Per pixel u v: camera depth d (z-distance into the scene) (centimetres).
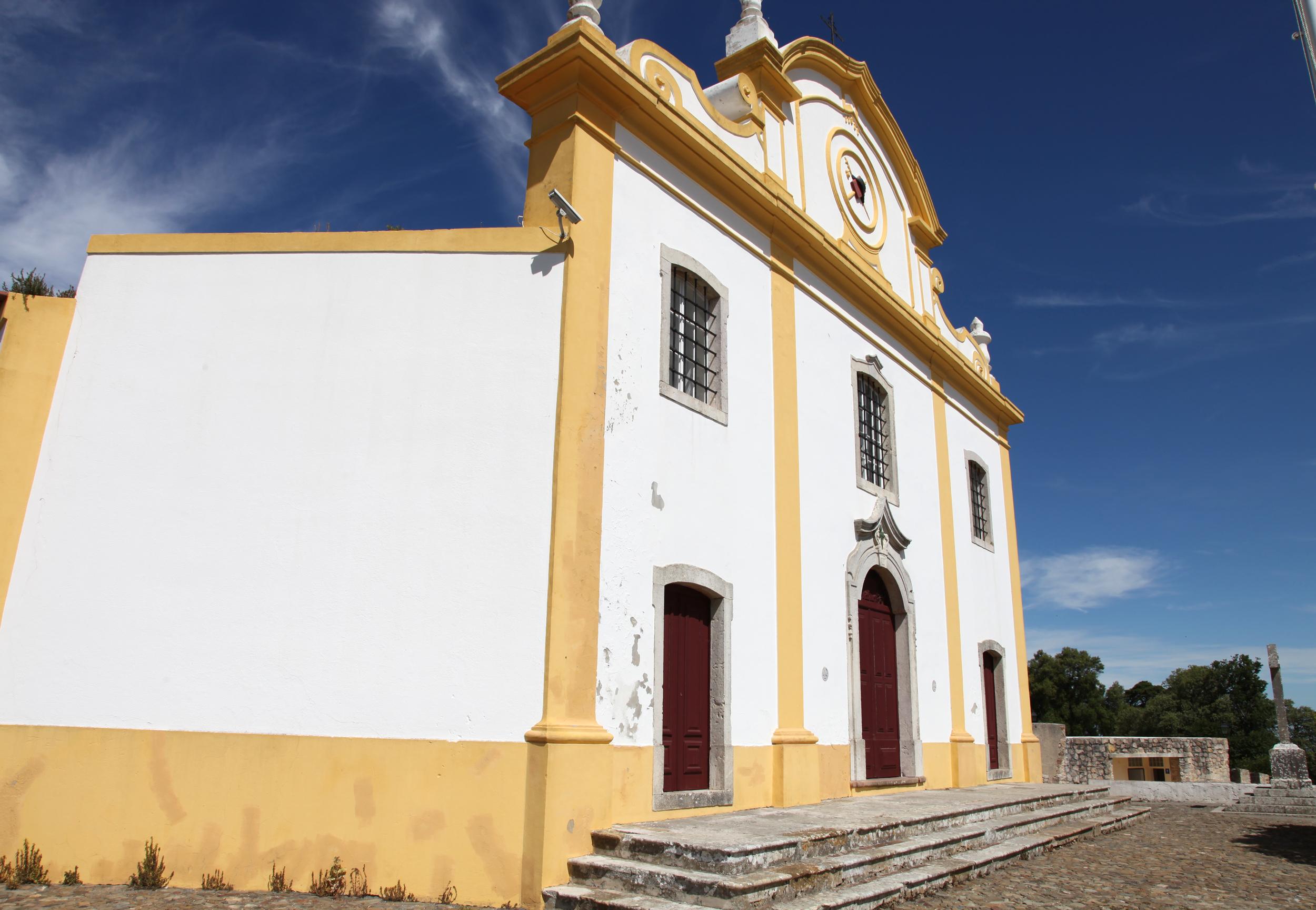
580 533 671
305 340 723
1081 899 644
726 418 889
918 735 1162
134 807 632
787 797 858
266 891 602
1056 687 4862
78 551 686
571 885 586
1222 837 1083
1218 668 5059
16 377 716
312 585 667
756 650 873
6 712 655
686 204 888
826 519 1045
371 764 624
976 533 1574
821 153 1209
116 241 761
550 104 788
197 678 655
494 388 695
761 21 1111
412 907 570
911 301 1405
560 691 629
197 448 705
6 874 614
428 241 737
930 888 645
